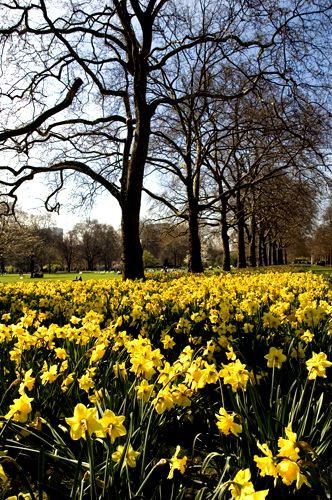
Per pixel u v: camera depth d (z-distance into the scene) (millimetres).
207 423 2898
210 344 3164
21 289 10156
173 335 4719
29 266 88188
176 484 2166
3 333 3379
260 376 3189
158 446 2441
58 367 3250
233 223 29891
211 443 2689
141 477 2012
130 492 1828
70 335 3422
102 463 2109
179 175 21000
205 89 19688
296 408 2453
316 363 2477
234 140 25969
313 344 3928
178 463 1805
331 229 63844
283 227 38562
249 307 4996
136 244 14000
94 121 15336
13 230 45406
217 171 28391
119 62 15680
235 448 2482
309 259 98562
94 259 98188
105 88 15984
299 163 19172
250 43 14930
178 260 92562
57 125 14969
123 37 17000
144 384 2330
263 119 16953
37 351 3510
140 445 2262
